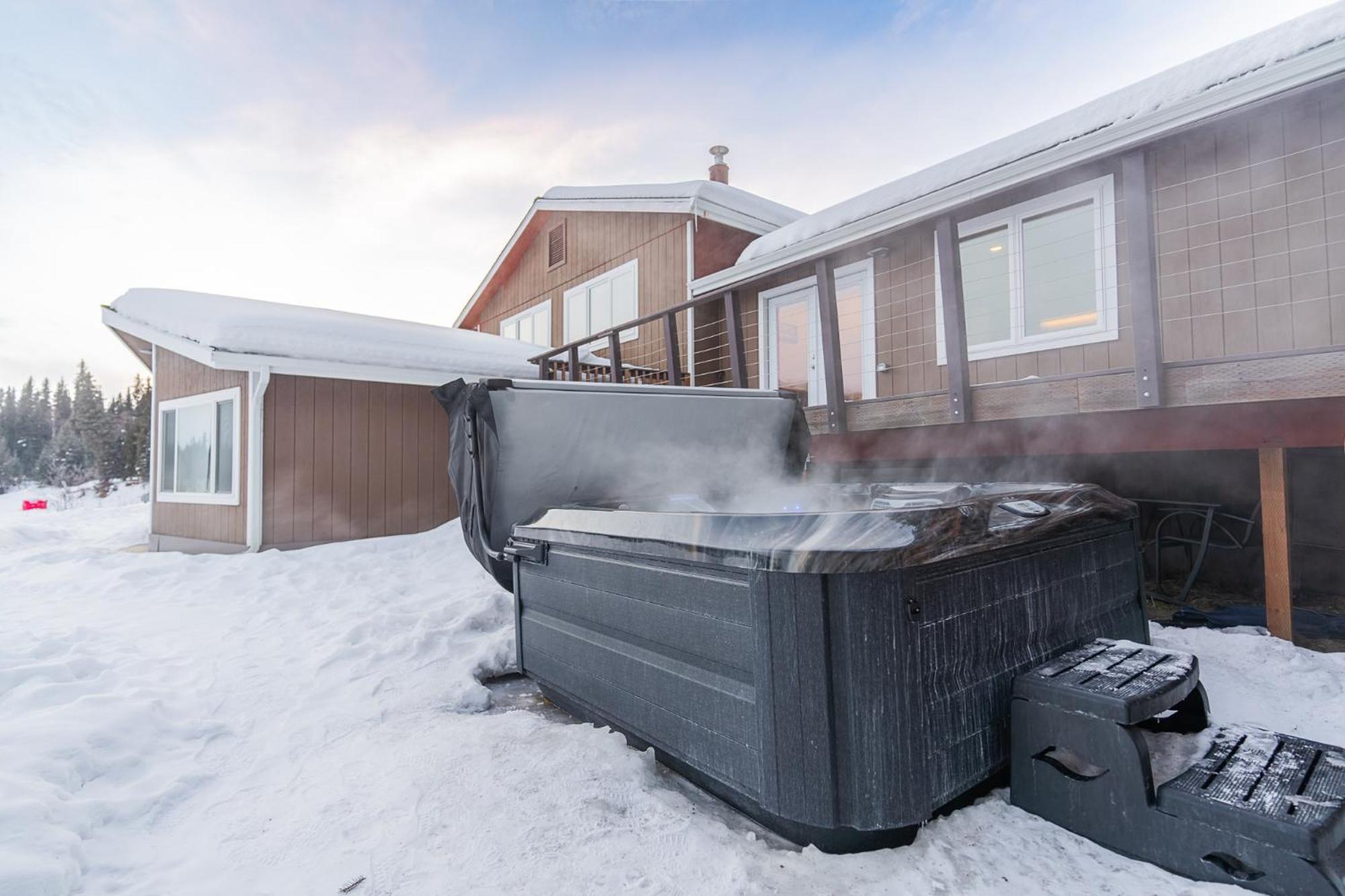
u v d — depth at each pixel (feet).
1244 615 10.66
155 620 12.25
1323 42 9.57
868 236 16.34
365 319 28.84
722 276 21.34
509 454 8.38
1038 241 15.38
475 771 6.02
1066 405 11.37
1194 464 14.33
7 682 8.14
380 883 4.43
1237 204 12.39
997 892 4.04
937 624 4.55
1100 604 6.31
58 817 5.04
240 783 6.09
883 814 4.21
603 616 6.56
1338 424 8.68
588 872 4.48
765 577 4.59
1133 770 4.21
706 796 5.74
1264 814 3.70
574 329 33.76
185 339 19.97
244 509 20.59
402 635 10.82
